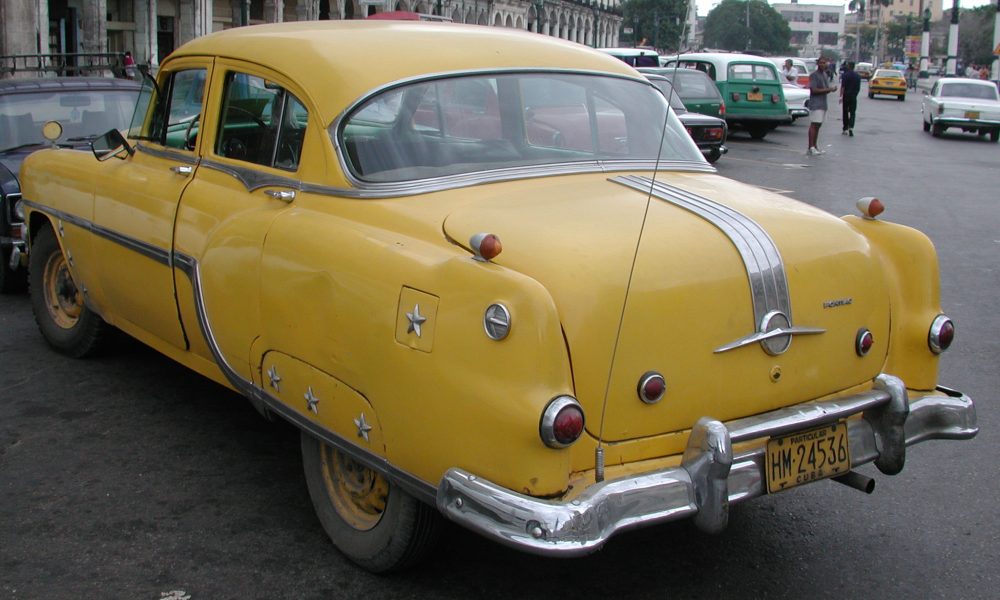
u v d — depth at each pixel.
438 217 3.31
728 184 3.98
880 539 4.00
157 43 32.81
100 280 4.96
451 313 2.87
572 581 3.59
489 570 3.64
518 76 4.02
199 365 4.34
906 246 3.73
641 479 2.88
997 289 8.55
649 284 3.01
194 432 4.85
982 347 6.81
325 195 3.60
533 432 2.69
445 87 3.82
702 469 2.94
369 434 3.18
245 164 4.02
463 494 2.82
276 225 3.61
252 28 4.49
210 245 3.92
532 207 3.37
